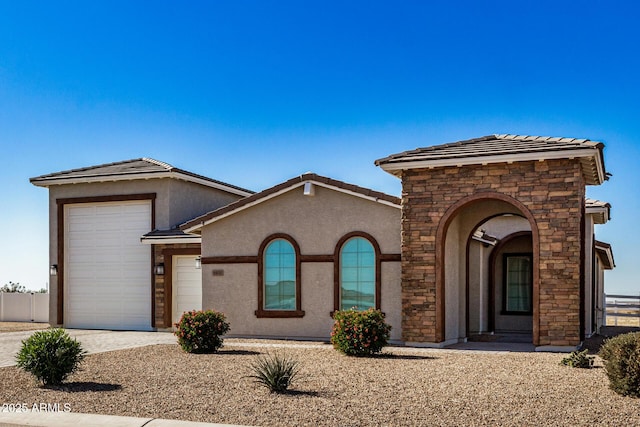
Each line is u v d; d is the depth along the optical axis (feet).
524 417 27.50
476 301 68.23
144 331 73.87
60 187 79.87
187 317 50.42
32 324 85.76
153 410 29.63
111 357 47.29
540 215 51.03
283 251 61.52
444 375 38.01
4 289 103.50
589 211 64.34
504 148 52.31
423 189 54.60
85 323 78.23
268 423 27.14
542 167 51.11
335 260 59.06
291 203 61.21
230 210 62.69
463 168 53.36
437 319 53.62
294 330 60.23
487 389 33.45
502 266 75.66
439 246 53.88
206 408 29.84
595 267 72.38
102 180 76.74
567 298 50.08
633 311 103.96
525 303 74.38
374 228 58.03
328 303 59.16
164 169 74.43
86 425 27.27
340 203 59.36
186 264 73.92
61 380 36.17
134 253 76.48
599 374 38.06
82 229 79.15
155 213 75.51
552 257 50.55
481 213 60.80
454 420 27.20
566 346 49.98
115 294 76.95
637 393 31.19
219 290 63.31
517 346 54.80
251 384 35.63
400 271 56.85
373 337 47.03
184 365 43.04
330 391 33.35
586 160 50.49
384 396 31.96
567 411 28.45
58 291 79.00
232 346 54.08
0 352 51.80
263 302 61.62
